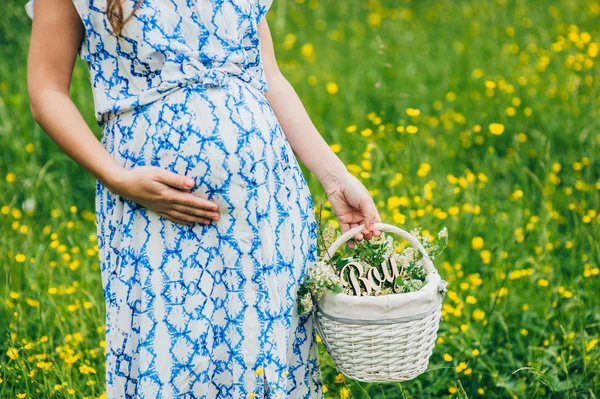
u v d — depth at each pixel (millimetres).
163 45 2164
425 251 2539
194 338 2254
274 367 2301
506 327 3477
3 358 3430
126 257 2256
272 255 2279
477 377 3365
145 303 2230
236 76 2287
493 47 6629
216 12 2221
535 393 3217
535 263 3938
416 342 2381
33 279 3867
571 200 4582
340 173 2559
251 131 2230
